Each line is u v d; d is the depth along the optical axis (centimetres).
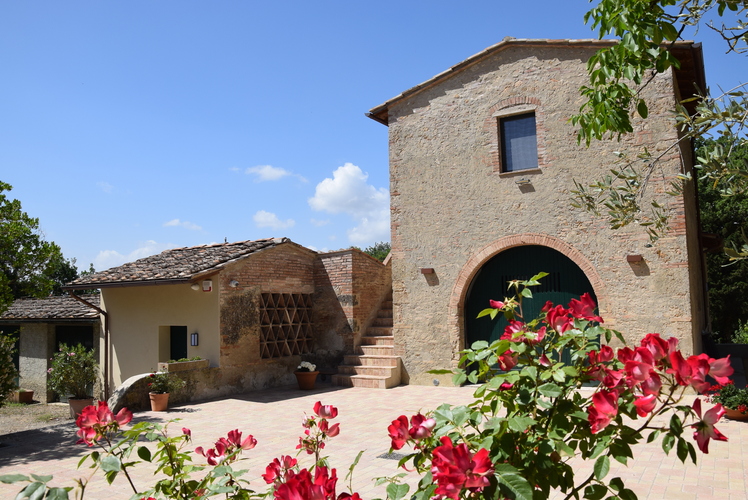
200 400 1209
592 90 544
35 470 713
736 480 600
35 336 1755
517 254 1259
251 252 1384
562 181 1178
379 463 706
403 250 1363
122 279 1372
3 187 1096
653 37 453
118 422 278
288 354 1466
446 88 1337
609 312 1108
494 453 221
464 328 1303
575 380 237
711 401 901
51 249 1162
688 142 1385
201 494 274
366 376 1345
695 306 1177
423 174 1351
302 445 310
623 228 1109
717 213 2419
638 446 737
